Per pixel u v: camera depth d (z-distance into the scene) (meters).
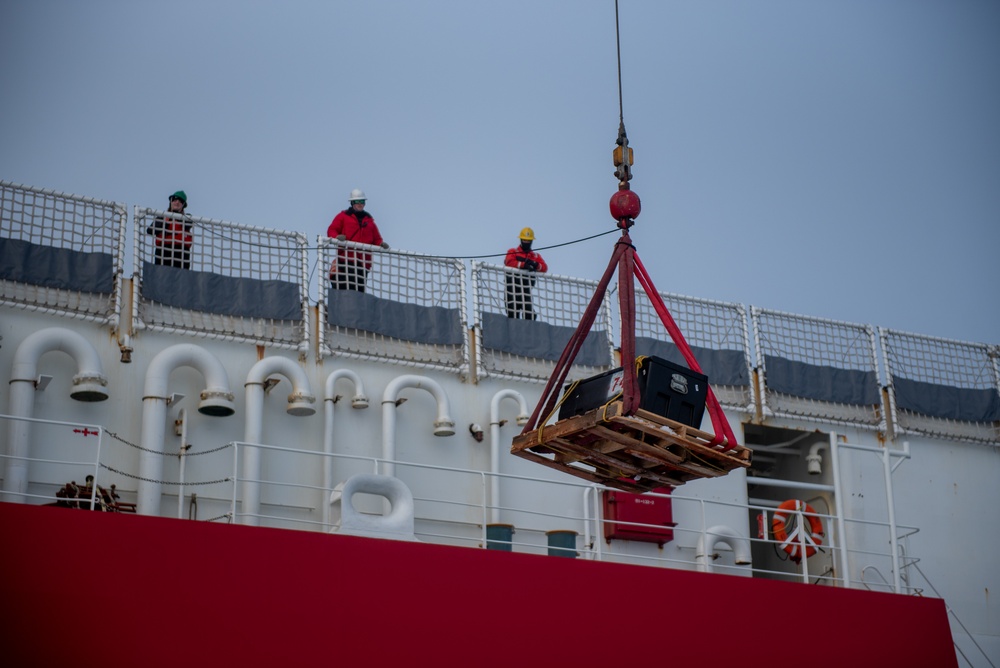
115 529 16.72
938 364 29.45
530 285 25.69
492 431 23.80
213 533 17.19
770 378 27.45
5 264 21.00
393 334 23.69
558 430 16.53
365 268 24.08
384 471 22.50
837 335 28.59
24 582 16.14
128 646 16.34
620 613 19.55
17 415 20.02
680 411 16.50
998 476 29.05
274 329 22.72
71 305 21.23
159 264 22.62
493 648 18.34
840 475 24.92
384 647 17.66
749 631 20.66
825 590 21.72
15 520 16.30
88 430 19.92
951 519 28.17
